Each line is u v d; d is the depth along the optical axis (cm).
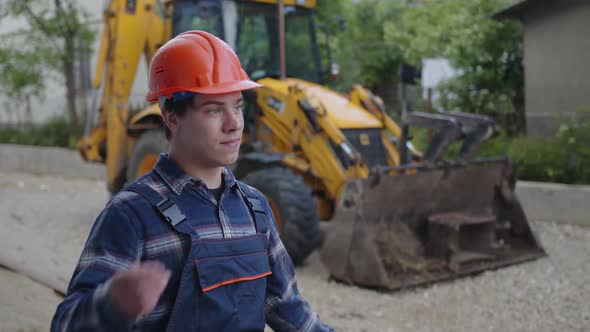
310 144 564
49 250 453
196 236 130
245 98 627
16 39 1309
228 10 614
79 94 1367
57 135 1316
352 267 484
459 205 557
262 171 548
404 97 603
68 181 1120
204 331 128
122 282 103
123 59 711
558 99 903
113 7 721
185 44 139
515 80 1047
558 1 891
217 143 135
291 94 584
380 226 509
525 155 782
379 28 1399
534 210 712
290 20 673
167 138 142
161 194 131
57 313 115
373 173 493
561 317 419
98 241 124
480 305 446
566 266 537
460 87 1061
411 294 471
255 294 137
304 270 539
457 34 1063
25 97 1404
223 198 139
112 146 721
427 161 543
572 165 748
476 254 531
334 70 698
